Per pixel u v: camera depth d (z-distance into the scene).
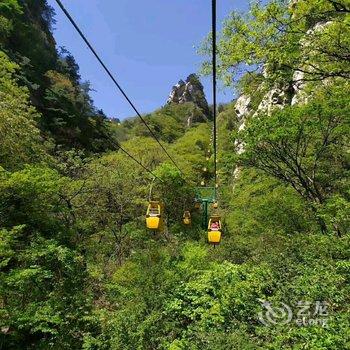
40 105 30.88
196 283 9.87
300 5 7.19
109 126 44.12
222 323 7.50
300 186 14.62
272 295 8.20
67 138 32.22
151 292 9.76
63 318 8.55
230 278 9.81
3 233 8.01
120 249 18.28
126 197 21.45
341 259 8.09
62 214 13.45
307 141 13.59
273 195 15.24
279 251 10.72
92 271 11.27
